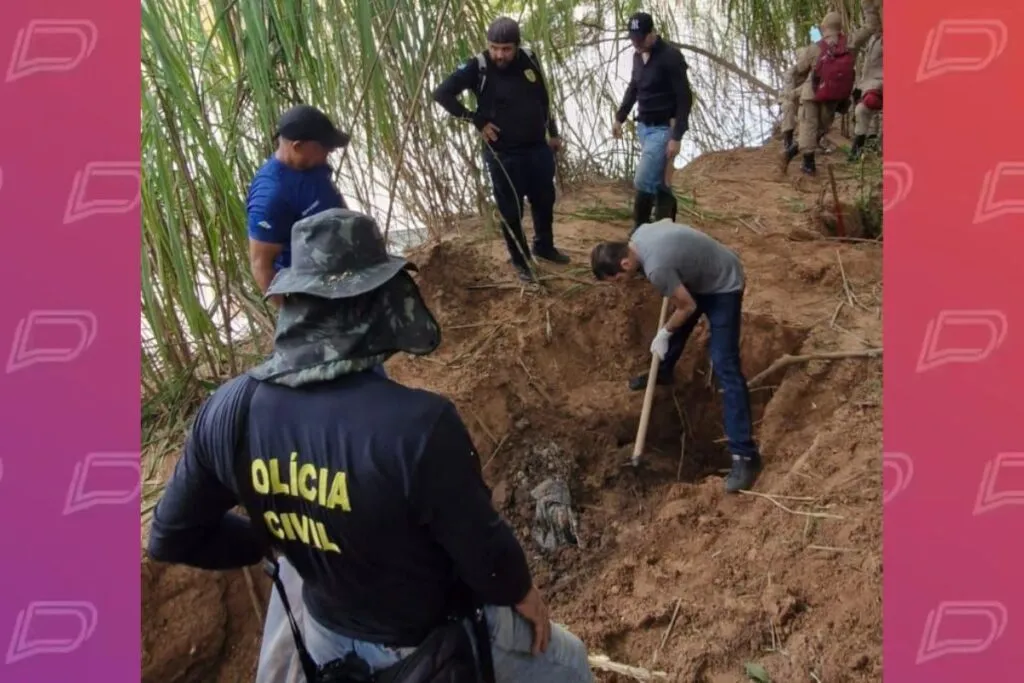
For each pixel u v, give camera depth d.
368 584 1.68
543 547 3.69
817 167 7.33
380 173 5.11
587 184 6.76
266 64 3.79
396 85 4.85
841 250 5.26
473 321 4.66
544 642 1.96
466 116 4.52
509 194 4.69
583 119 6.75
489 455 4.04
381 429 1.51
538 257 5.13
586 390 4.41
